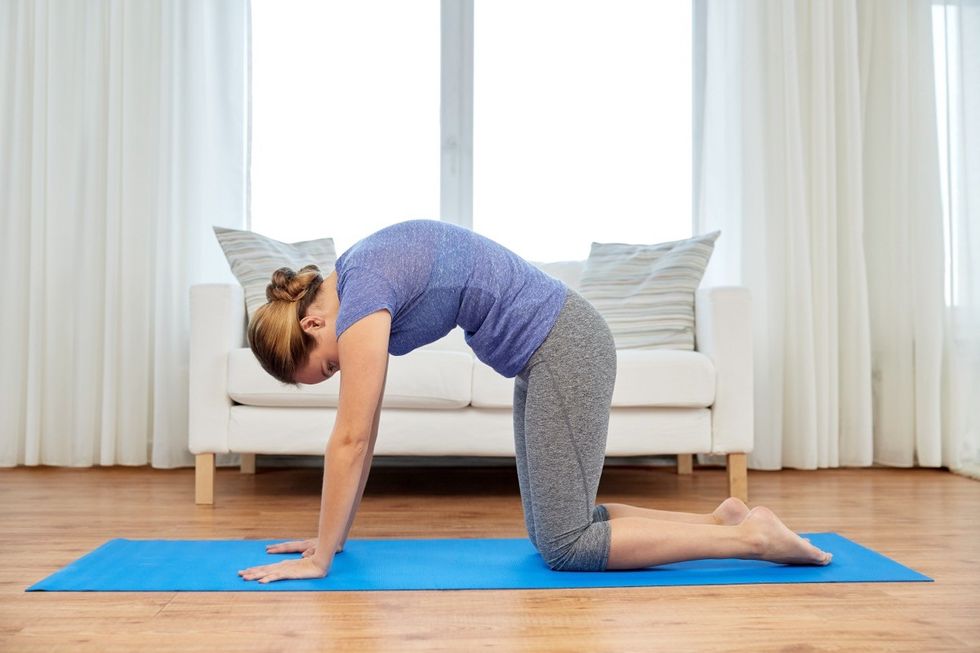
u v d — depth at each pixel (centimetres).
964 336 387
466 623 167
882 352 407
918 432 396
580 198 419
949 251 396
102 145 387
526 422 199
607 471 397
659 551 198
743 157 397
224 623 166
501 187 418
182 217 383
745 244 395
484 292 192
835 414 397
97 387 386
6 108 384
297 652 151
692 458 416
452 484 354
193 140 384
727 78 404
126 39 383
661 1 422
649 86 421
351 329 179
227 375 301
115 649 152
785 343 397
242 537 244
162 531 253
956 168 395
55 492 319
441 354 307
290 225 411
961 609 177
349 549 227
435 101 417
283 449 301
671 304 346
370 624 166
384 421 305
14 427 380
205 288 302
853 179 400
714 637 159
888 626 166
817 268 397
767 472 384
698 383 307
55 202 383
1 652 150
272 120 411
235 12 396
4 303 380
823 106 397
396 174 415
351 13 415
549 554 201
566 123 420
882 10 409
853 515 283
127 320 381
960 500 313
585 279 370
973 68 392
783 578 199
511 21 420
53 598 182
